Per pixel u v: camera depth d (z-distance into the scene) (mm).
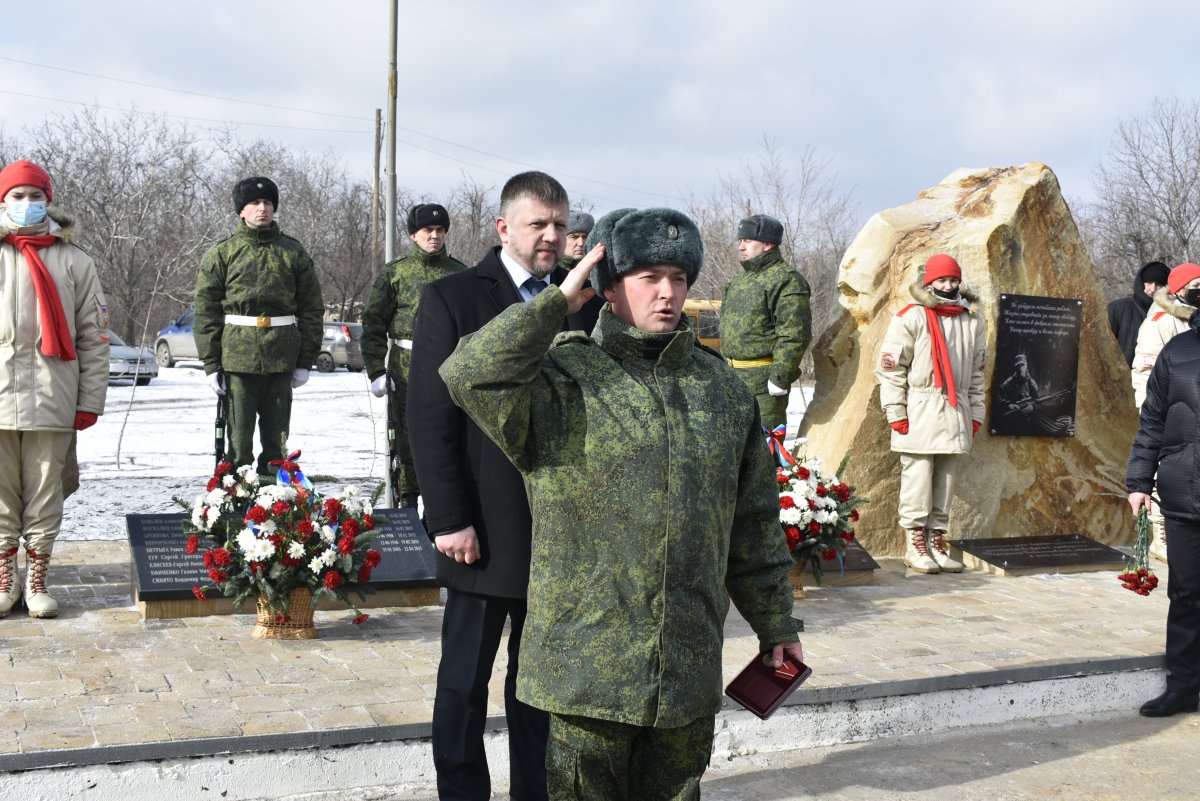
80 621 5824
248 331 7695
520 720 3971
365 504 5996
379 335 7762
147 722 4273
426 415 3826
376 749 4289
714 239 29688
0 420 5598
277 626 5633
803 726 5027
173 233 38438
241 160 46688
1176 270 8047
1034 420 8688
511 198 4004
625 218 2916
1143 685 5777
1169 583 5578
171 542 6195
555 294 2773
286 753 4160
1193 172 30828
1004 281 8656
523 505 3795
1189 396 5316
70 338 5750
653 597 2797
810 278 29328
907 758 4938
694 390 2932
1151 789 4652
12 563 5887
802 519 6883
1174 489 5379
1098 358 9055
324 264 45812
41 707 4434
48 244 5766
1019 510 8703
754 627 3125
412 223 7703
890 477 8492
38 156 38156
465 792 3809
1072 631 6352
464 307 3969
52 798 3867
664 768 2957
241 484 5824
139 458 13594
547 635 2842
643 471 2803
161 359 32219
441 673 3848
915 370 7816
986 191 9062
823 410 9039
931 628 6324
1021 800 4500
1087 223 37625
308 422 18656
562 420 2873
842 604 6895
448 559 3857
